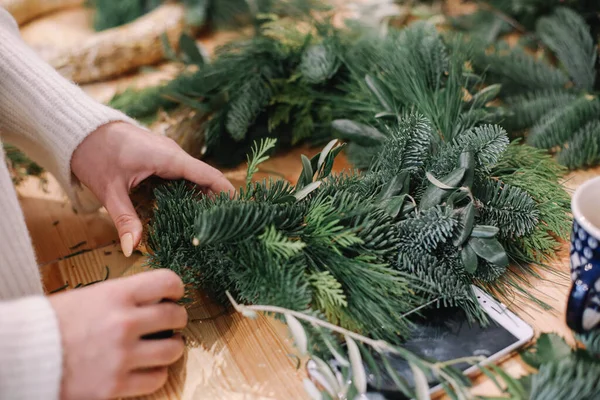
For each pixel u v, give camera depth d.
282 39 0.90
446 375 0.47
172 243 0.60
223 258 0.57
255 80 0.84
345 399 0.50
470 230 0.57
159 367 0.52
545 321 0.57
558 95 0.83
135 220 0.65
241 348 0.57
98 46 1.01
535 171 0.68
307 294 0.52
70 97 0.70
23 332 0.44
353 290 0.54
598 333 0.52
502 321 0.56
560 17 0.92
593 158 0.77
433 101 0.76
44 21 1.19
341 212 0.57
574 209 0.49
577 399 0.47
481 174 0.62
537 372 0.51
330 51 0.85
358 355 0.48
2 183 0.57
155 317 0.51
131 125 0.70
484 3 1.10
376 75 0.83
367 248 0.57
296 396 0.52
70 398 0.46
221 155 0.84
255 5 1.09
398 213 0.59
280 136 0.87
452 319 0.57
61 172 0.71
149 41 1.05
